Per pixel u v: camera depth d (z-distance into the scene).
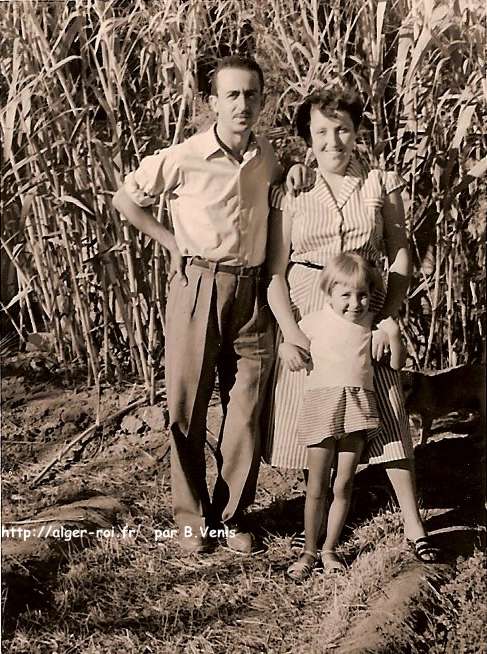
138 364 3.83
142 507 3.27
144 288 3.71
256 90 2.73
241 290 2.82
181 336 2.85
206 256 2.80
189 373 2.86
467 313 3.84
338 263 2.73
